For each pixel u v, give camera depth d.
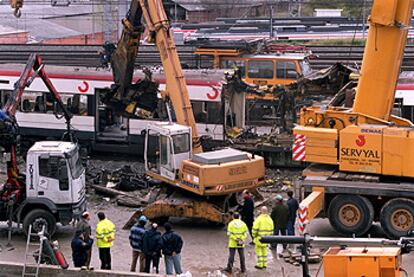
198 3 190.12
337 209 57.41
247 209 57.75
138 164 79.25
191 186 59.88
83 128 81.44
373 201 57.84
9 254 56.00
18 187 58.94
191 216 59.88
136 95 75.31
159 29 66.94
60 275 50.06
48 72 81.88
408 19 56.84
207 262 54.28
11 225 57.84
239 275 51.88
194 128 65.50
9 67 83.19
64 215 58.28
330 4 191.50
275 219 55.81
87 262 51.50
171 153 61.25
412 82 75.56
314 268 52.84
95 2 187.00
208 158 59.81
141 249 50.84
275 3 184.00
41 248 50.28
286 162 75.75
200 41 101.69
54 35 177.12
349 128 57.12
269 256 55.38
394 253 40.84
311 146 58.41
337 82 75.25
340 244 36.56
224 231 60.78
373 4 56.38
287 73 94.38
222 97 76.44
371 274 40.66
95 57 116.69
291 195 57.19
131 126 79.62
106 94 75.88
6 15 185.12
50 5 198.12
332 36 143.50
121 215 64.44
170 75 66.62
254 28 145.88
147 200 66.38
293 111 76.31
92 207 66.38
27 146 83.19
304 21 155.38
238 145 76.31
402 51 58.28
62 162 57.81
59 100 69.50
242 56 95.88
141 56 118.94
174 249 50.19
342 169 57.66
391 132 55.88
